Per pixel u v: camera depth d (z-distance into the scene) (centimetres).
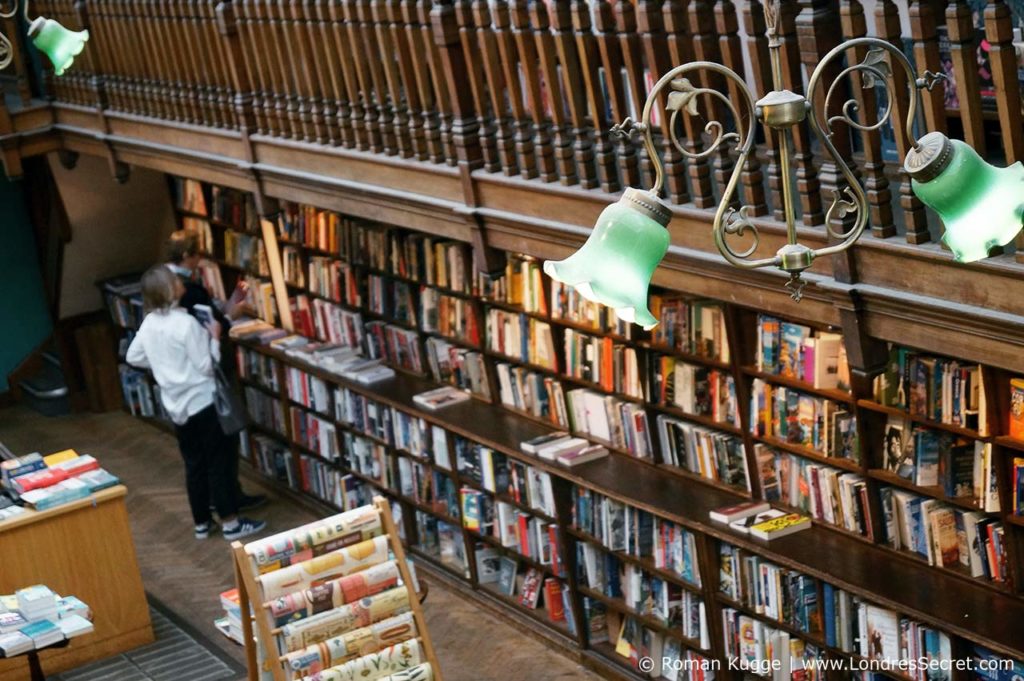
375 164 798
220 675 836
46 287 1384
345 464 1038
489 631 871
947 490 604
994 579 595
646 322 328
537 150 665
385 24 746
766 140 538
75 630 733
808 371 659
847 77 502
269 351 1082
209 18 907
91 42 1076
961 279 482
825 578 634
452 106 716
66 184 1266
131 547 876
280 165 892
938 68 459
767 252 555
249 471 1173
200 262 1235
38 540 847
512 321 855
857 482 649
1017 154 441
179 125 990
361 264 988
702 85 537
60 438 1321
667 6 548
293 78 848
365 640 629
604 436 807
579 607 813
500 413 884
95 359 1365
